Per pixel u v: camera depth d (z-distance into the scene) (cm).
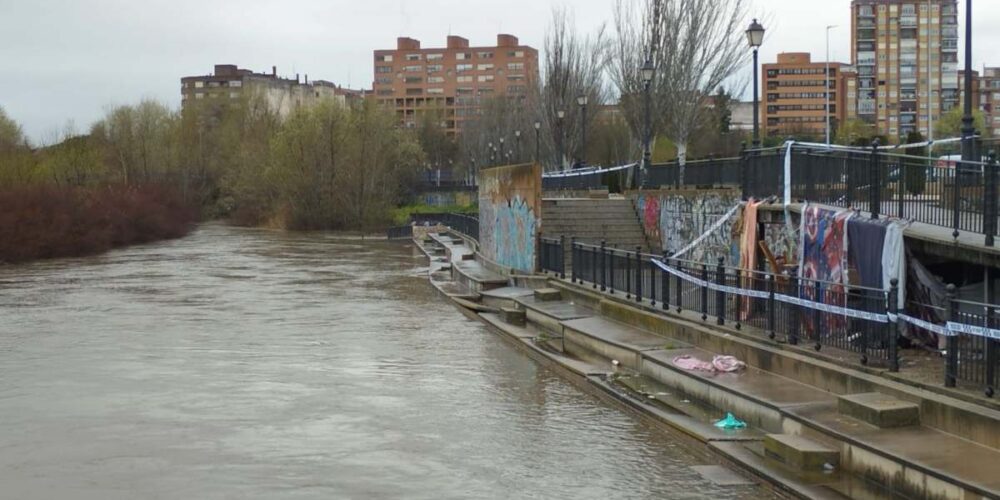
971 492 815
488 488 1051
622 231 3070
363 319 2547
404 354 1978
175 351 2000
